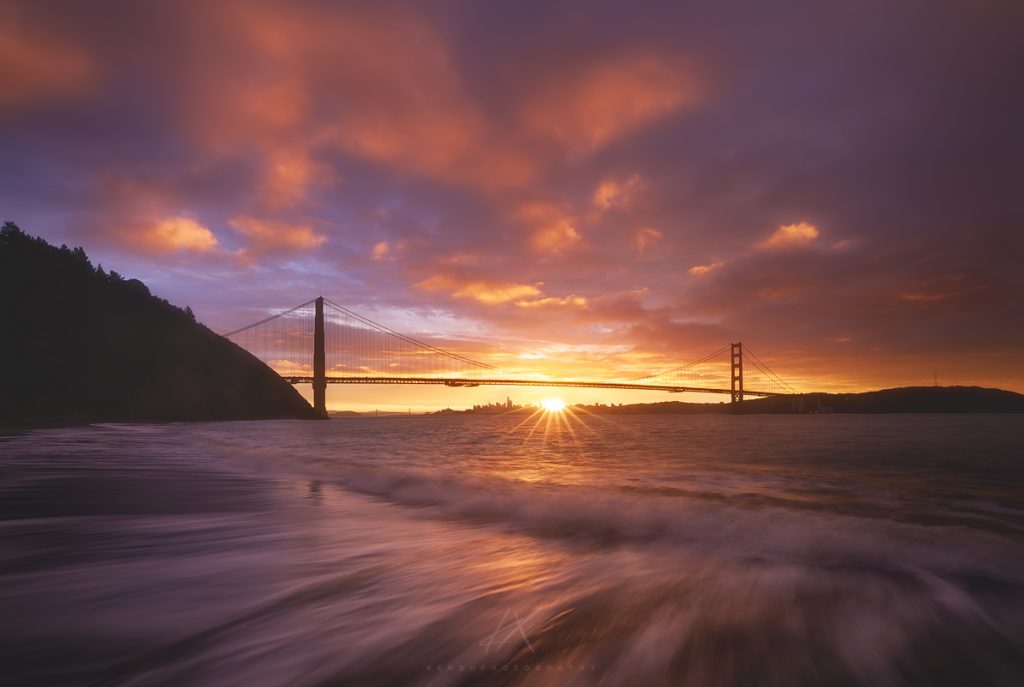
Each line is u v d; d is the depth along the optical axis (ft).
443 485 25.61
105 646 7.93
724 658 7.50
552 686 6.73
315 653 7.72
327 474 32.09
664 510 18.39
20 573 11.65
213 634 8.38
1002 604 9.63
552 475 29.78
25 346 262.26
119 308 316.60
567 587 10.71
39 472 33.12
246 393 333.21
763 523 16.34
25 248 297.12
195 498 22.72
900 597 9.98
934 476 29.09
